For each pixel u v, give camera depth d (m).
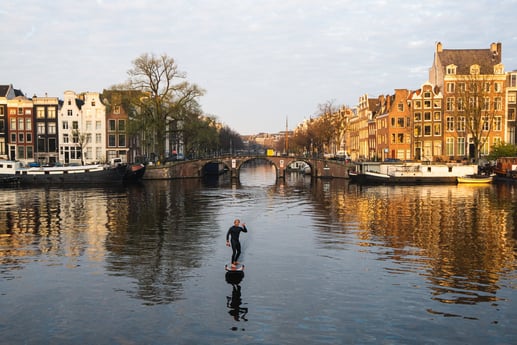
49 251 24.06
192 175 83.50
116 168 67.31
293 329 14.40
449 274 19.84
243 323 14.84
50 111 86.50
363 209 39.94
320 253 23.56
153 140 100.38
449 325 14.62
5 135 85.62
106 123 87.62
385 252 23.73
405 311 15.73
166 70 71.81
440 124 85.12
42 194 52.69
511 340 13.66
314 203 44.91
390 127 86.88
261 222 33.16
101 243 25.89
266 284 18.56
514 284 18.47
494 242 25.94
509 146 74.31
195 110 77.38
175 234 28.45
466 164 69.81
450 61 85.69
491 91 80.19
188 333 14.16
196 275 19.80
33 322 14.97
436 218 34.44
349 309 15.91
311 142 123.19
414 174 68.69
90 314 15.59
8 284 18.67
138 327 14.57
